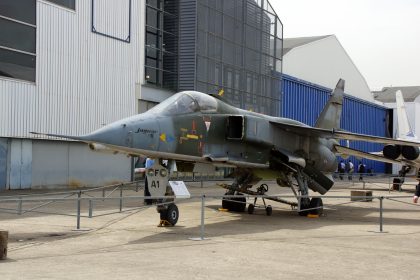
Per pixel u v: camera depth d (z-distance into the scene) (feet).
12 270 22.94
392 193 93.91
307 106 148.25
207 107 41.55
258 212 52.65
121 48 92.48
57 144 82.58
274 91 125.49
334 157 58.49
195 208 54.60
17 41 74.90
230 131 43.78
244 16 115.03
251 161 46.37
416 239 34.78
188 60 101.24
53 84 80.38
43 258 26.04
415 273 23.71
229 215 48.93
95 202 60.08
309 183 53.52
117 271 23.02
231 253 28.09
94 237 33.47
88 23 86.22
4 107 73.26
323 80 171.53
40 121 78.43
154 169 38.24
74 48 83.76
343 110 172.35
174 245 30.58
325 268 24.50
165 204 37.17
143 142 34.76
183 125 38.60
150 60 100.42
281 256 27.45
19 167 76.89
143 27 97.09
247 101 115.34
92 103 86.89
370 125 192.44
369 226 42.06
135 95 95.45
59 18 81.25
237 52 112.68
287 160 49.16
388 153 91.56
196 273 22.93
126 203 58.85
